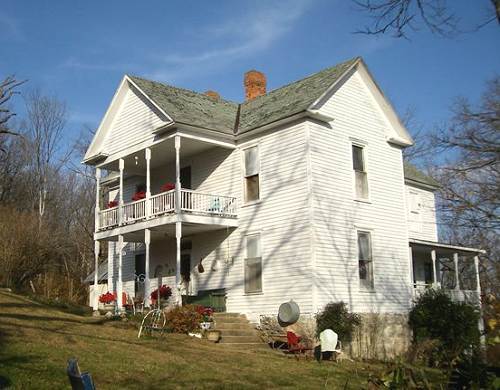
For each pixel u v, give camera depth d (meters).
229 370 12.27
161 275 24.50
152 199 21.92
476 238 26.45
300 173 19.36
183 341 16.00
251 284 20.30
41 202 45.72
